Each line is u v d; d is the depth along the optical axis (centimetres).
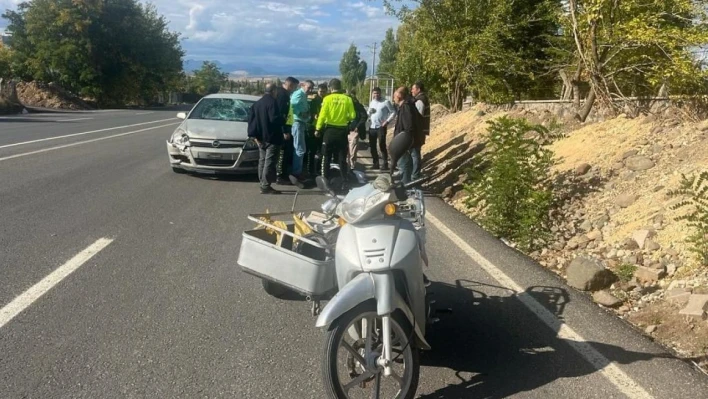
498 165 858
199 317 513
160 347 454
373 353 372
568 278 641
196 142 1179
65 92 4619
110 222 812
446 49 2009
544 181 973
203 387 400
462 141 1591
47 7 5209
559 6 1831
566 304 573
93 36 5438
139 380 405
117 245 707
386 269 367
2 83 3431
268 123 1056
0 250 662
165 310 525
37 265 621
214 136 1180
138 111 4478
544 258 754
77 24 5225
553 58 2005
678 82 1228
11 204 883
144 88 6438
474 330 511
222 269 641
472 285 621
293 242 507
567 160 1083
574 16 1332
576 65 1570
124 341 461
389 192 379
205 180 1191
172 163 1206
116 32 5594
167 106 6525
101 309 519
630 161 939
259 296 568
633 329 520
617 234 769
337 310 348
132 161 1394
